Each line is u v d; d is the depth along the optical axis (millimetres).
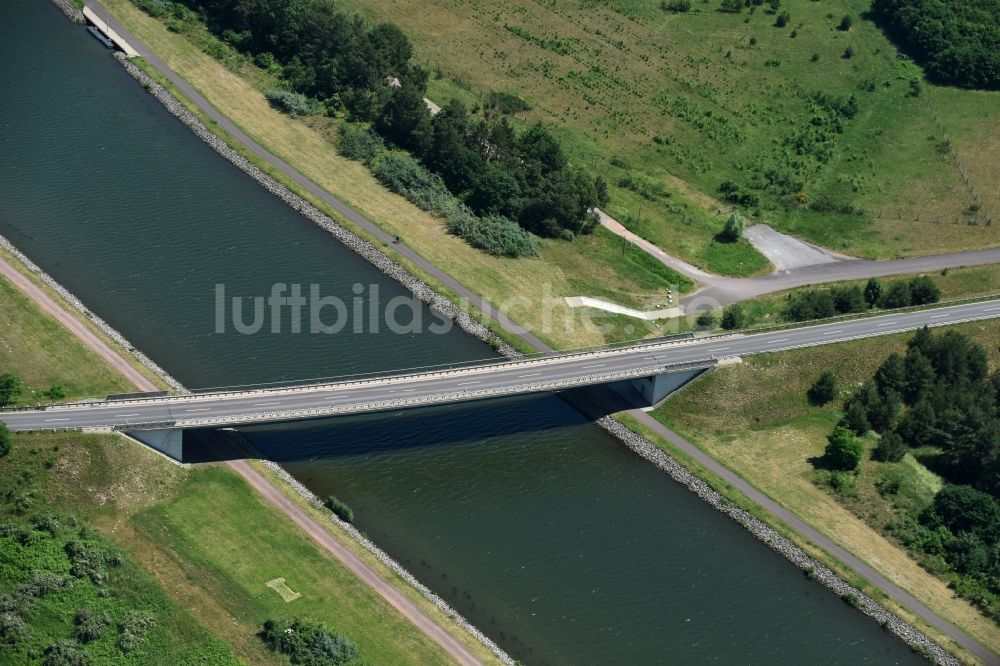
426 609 191375
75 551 189750
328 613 187250
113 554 190250
